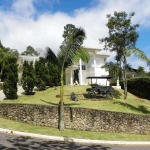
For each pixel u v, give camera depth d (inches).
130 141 555.5
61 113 614.9
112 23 1048.8
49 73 1234.0
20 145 406.9
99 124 651.5
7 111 642.8
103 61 1804.9
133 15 1057.5
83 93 1094.4
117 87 1342.3
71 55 619.5
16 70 916.0
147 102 1082.7
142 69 2482.8
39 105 641.6
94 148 454.9
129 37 1043.9
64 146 444.1
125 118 673.6
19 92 1071.0
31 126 606.9
